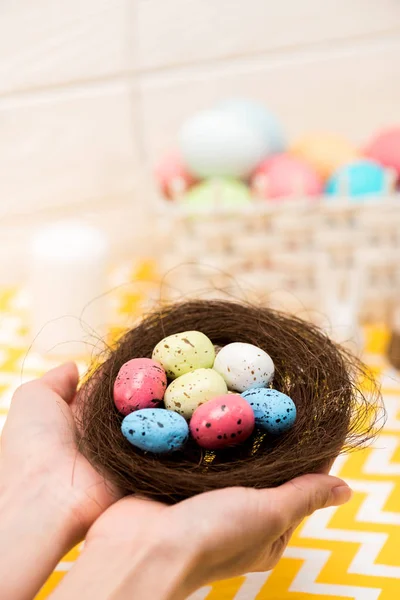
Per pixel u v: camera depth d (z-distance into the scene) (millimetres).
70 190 757
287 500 408
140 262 809
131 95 738
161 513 406
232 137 649
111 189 772
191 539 394
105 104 733
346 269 654
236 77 761
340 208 626
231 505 398
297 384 474
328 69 776
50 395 481
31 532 427
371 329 694
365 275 659
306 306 668
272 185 650
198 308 518
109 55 714
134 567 389
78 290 646
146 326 511
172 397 441
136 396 437
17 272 774
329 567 477
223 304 519
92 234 677
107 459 431
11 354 672
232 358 463
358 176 642
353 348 633
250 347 468
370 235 638
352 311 641
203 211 628
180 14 717
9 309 736
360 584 467
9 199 739
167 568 390
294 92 780
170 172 678
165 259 674
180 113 760
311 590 464
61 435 463
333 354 486
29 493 441
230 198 643
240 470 416
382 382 627
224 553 402
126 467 424
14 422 469
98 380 479
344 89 788
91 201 771
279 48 757
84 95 722
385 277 663
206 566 405
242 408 421
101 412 450
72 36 694
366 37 769
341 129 806
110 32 705
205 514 397
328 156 680
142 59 726
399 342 643
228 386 469
